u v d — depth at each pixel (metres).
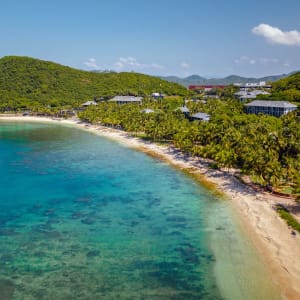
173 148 121.69
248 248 49.75
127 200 71.69
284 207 63.09
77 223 60.47
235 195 71.06
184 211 64.75
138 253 49.84
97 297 40.19
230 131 98.75
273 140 86.25
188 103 197.00
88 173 93.50
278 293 39.75
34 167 101.12
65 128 191.38
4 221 61.75
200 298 39.59
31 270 45.72
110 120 172.50
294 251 47.84
